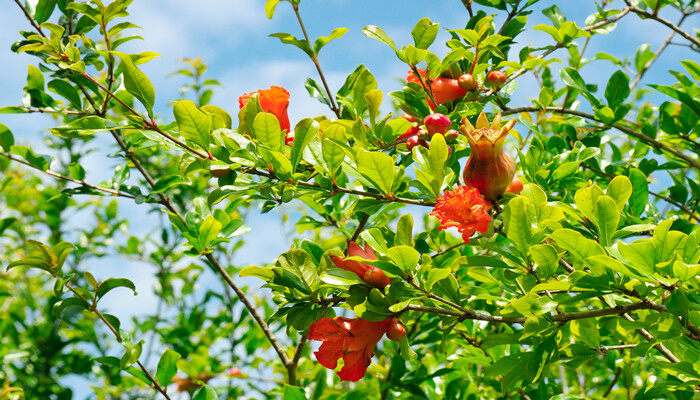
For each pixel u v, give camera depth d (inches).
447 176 36.7
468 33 39.8
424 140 38.4
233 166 35.3
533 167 41.1
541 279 33.7
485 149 33.4
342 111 42.2
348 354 34.2
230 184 36.1
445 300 33.8
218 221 41.4
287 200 35.6
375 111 38.4
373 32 38.9
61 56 37.7
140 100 35.8
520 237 33.2
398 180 35.9
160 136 36.1
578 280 32.2
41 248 36.6
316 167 36.2
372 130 38.9
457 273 42.4
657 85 43.9
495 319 34.2
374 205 35.7
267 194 36.6
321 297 35.7
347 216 42.5
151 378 39.0
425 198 36.2
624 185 32.9
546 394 40.6
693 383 35.4
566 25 43.1
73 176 43.7
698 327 32.6
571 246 32.2
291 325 35.4
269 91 37.4
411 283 33.8
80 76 39.6
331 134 35.9
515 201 32.9
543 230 33.4
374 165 34.7
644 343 32.7
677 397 39.0
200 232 41.6
